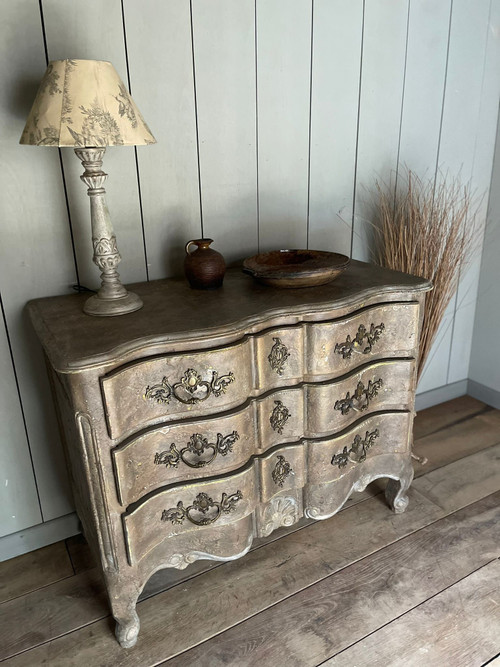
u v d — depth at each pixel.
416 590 1.51
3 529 1.67
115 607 1.32
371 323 1.50
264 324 1.35
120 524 1.26
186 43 1.49
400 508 1.82
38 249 1.47
